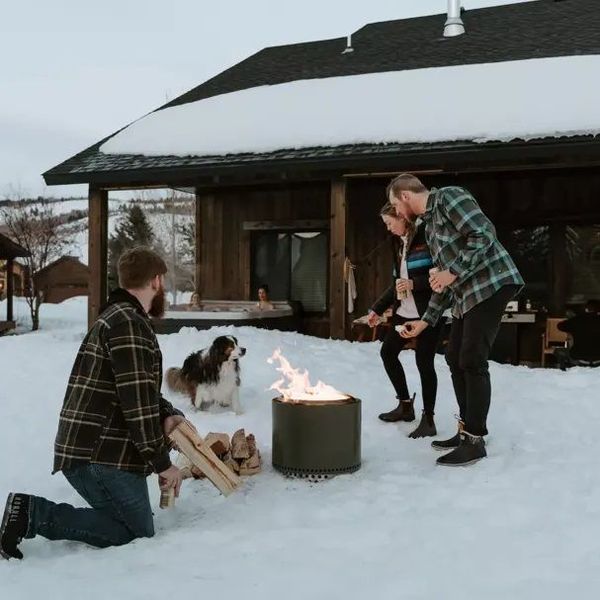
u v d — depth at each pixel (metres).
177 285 25.39
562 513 3.18
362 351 7.75
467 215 3.84
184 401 5.65
